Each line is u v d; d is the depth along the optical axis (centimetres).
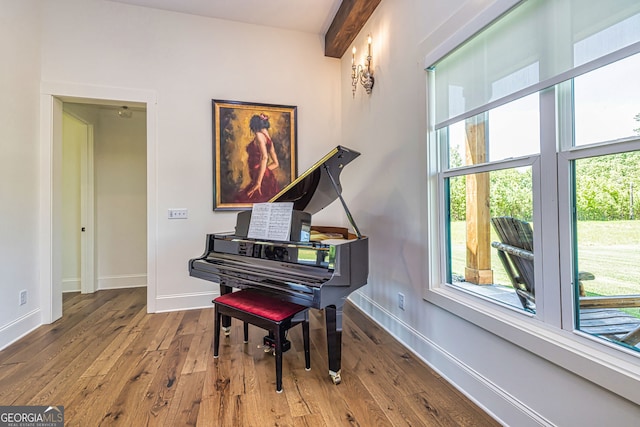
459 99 172
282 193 223
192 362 200
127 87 294
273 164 336
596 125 110
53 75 274
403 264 226
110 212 393
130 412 151
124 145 398
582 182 116
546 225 128
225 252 228
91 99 285
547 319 127
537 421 125
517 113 140
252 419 146
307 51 352
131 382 177
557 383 118
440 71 188
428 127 195
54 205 275
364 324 266
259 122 332
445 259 191
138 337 240
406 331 222
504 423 140
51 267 271
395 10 235
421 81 200
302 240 194
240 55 329
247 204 328
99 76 286
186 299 309
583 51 111
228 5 300
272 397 163
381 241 260
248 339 237
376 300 271
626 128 101
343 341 232
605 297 109
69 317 286
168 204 305
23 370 190
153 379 180
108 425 142
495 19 142
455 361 173
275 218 207
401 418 146
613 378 99
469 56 164
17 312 239
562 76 116
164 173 304
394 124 237
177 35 309
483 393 152
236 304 192
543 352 120
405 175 222
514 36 137
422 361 201
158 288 302
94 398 162
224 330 244
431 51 189
